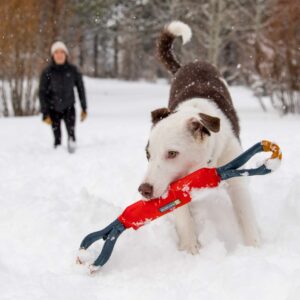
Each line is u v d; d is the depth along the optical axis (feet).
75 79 26.86
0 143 28.40
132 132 31.32
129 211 10.11
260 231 11.65
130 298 8.49
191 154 10.84
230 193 11.68
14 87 51.03
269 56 39.50
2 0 46.96
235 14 67.87
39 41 51.34
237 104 50.26
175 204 10.24
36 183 16.90
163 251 10.66
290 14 37.14
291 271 8.79
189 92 14.12
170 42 20.86
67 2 63.26
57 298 8.42
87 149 25.07
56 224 11.84
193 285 8.76
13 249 11.10
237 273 8.69
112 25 122.21
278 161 9.64
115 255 10.53
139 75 142.51
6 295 8.64
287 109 38.55
